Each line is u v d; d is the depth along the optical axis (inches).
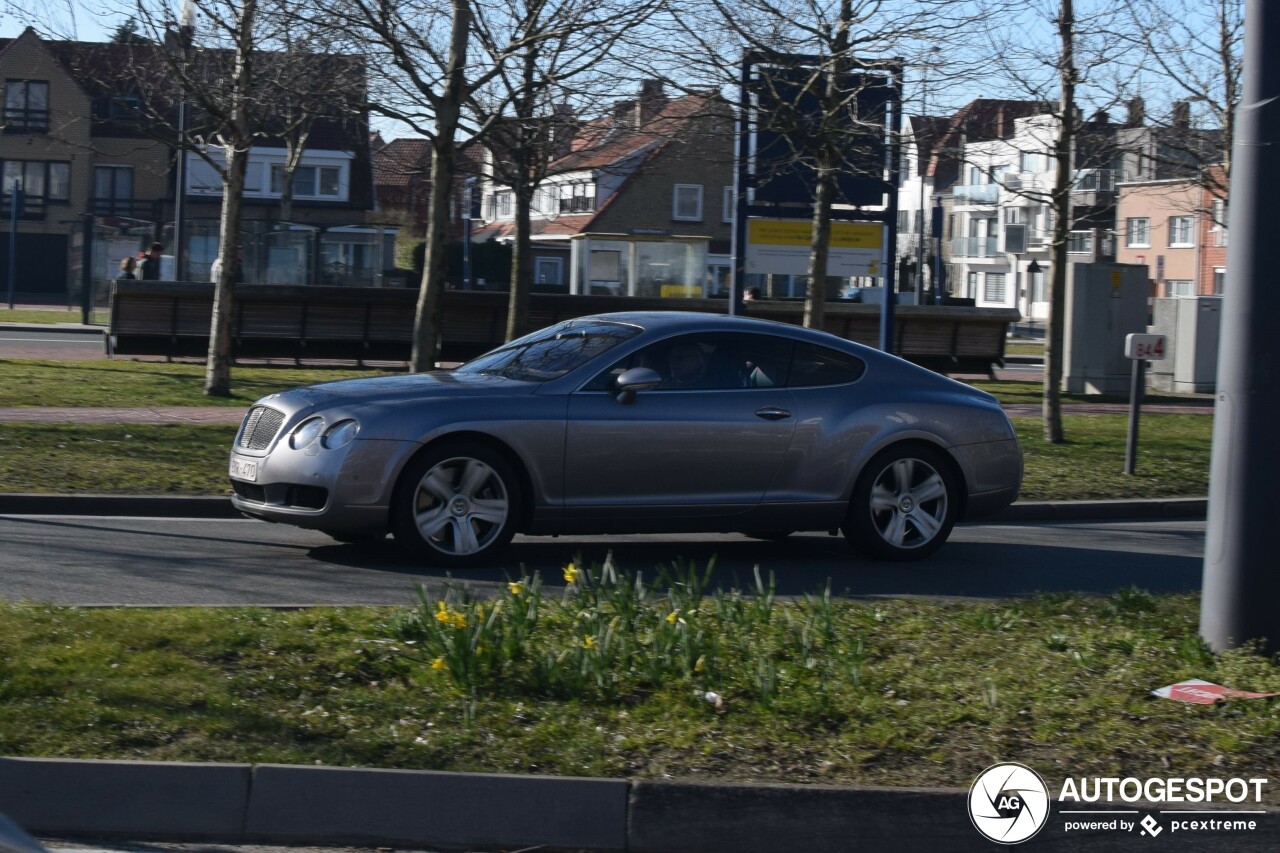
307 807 179.0
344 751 190.7
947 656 246.7
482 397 348.8
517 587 249.1
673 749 198.4
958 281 3070.9
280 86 671.8
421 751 191.9
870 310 1033.5
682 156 891.4
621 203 2432.3
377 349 959.6
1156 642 256.2
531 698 216.5
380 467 336.8
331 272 1247.5
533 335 395.2
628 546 404.2
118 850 173.2
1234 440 244.5
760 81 621.6
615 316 386.6
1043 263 2819.9
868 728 207.3
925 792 182.1
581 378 358.0
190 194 2405.3
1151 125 715.4
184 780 179.8
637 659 229.1
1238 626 244.5
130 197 2407.7
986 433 396.5
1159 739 207.2
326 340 946.7
